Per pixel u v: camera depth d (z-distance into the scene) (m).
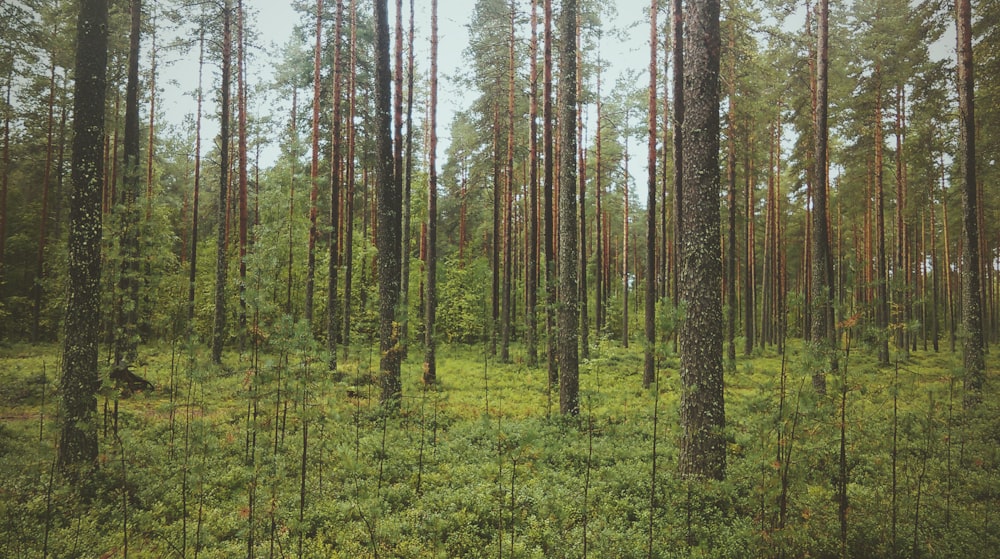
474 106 24.14
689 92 7.53
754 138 22.38
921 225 33.25
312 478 7.58
